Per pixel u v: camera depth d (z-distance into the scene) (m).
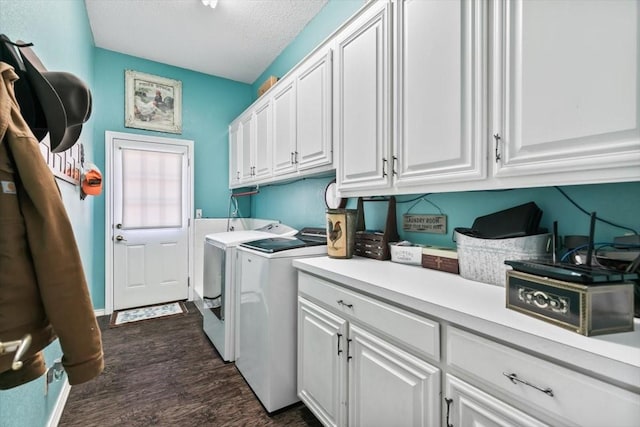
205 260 2.75
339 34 1.76
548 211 1.14
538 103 0.90
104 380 2.02
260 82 3.87
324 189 2.49
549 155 0.87
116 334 2.75
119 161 3.35
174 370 2.15
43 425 1.42
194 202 3.78
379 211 1.93
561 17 0.84
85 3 2.52
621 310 0.70
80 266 0.75
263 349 1.76
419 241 1.66
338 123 1.76
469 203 1.43
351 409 1.29
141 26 2.84
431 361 0.96
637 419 0.56
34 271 0.68
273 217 3.42
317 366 1.51
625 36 0.72
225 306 2.25
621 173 0.74
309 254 1.83
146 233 3.51
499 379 0.77
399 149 1.38
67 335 0.71
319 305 1.52
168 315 3.23
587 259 0.82
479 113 1.05
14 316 0.65
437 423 0.93
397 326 1.07
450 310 0.88
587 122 0.79
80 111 1.01
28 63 0.84
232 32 2.94
